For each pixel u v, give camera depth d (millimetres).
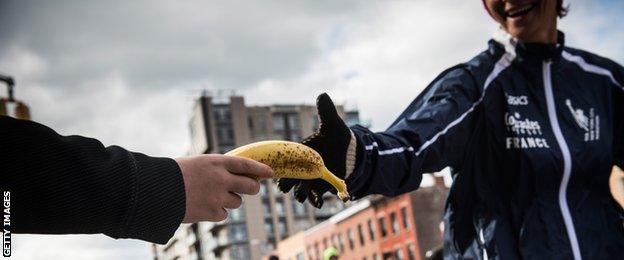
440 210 52156
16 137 1008
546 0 2201
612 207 2287
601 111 2338
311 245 67250
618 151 2500
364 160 1685
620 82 2416
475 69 2189
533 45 2215
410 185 1893
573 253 2119
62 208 1033
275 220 99750
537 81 2234
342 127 1574
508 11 2207
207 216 1196
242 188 1232
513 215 2141
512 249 2113
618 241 2215
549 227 2129
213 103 104375
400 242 53281
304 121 107250
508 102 2184
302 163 1401
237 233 98125
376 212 55781
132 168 1117
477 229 2166
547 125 2225
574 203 2182
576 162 2191
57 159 1039
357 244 58938
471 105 2117
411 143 1917
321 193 1526
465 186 2164
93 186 1062
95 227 1078
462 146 2094
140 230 1116
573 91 2295
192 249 115250
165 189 1133
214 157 1216
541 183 2162
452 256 2227
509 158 2158
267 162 1344
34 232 1040
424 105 2078
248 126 104750
